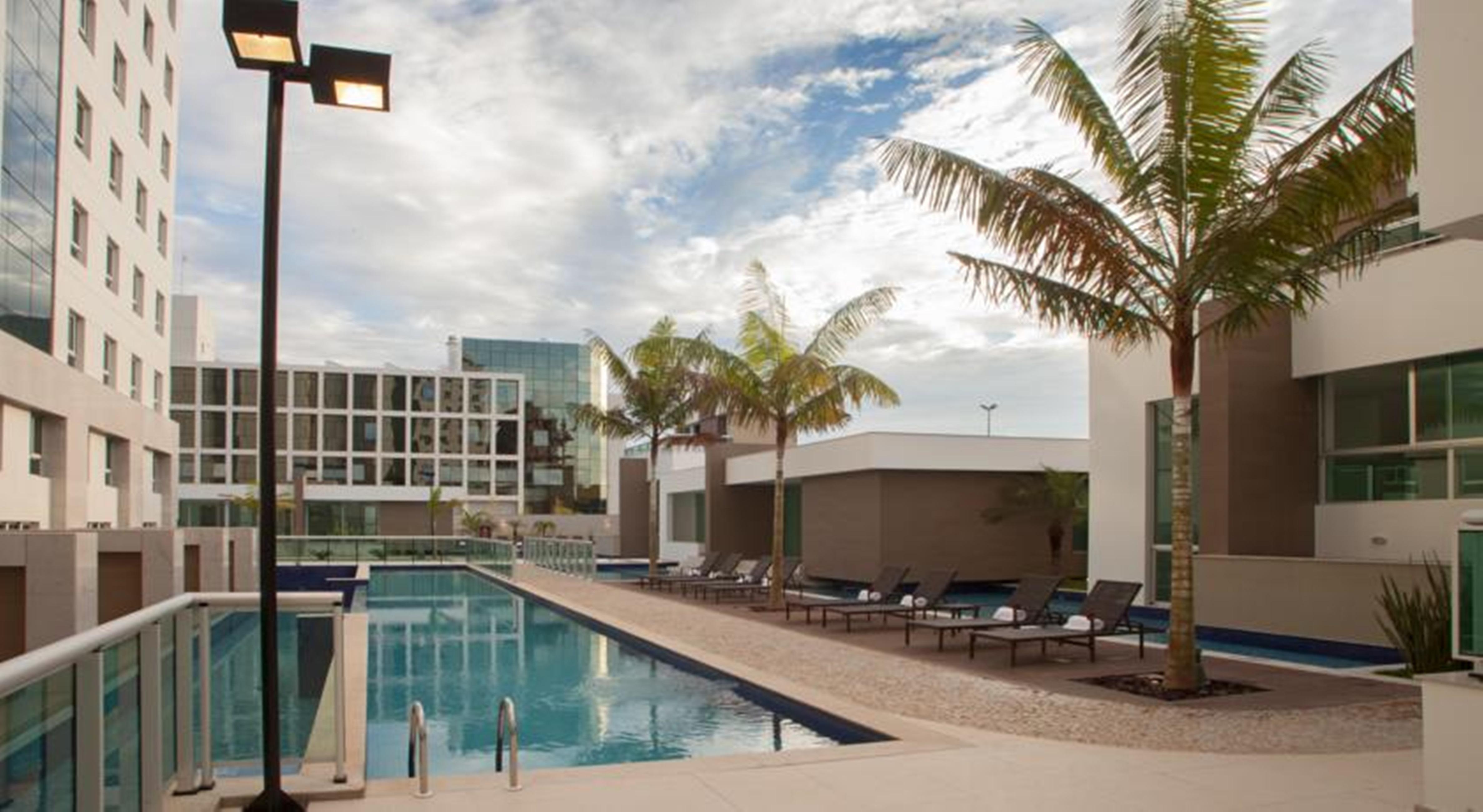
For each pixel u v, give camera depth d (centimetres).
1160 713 860
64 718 319
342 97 539
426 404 7400
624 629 1579
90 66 2659
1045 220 958
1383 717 840
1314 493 1500
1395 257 1348
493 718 1008
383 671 1312
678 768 639
